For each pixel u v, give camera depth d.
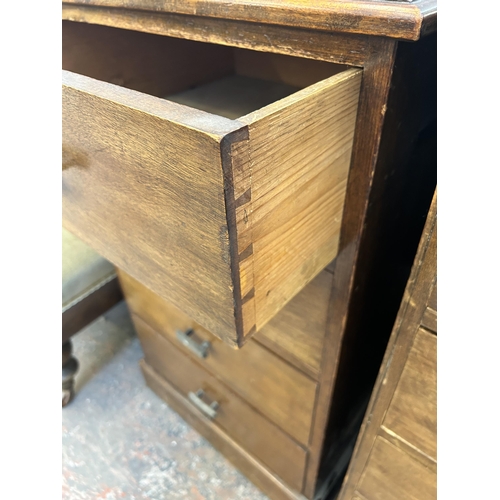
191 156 0.24
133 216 0.34
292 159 0.28
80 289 0.77
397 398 0.42
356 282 0.43
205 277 0.30
